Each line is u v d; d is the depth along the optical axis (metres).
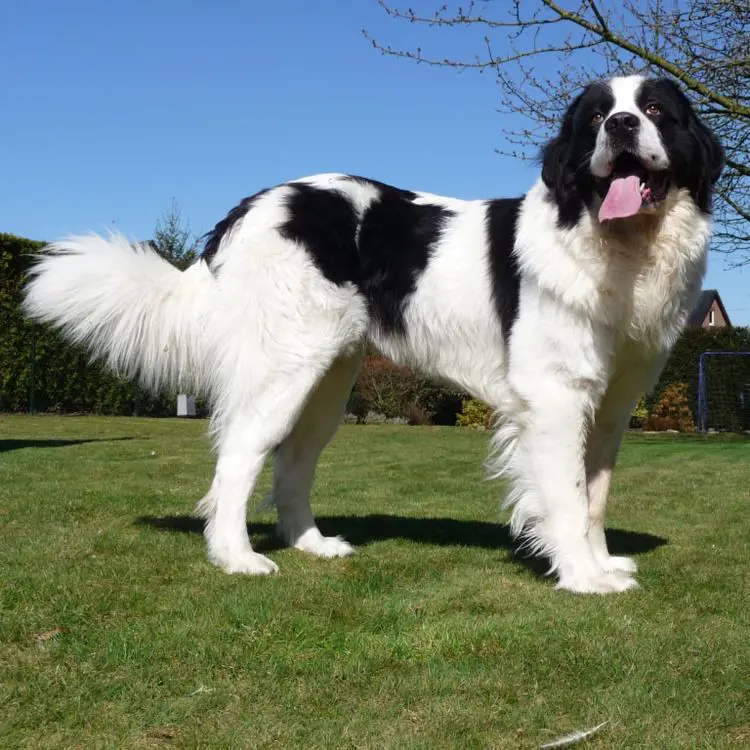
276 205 4.20
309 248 4.10
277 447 4.66
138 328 4.34
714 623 3.21
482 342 4.09
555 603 3.49
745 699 2.51
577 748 2.21
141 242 4.44
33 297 4.29
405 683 2.62
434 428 16.44
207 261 4.33
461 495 7.00
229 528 4.06
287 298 4.08
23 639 3.00
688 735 2.28
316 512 6.02
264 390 4.10
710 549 4.65
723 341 20.94
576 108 3.75
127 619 3.24
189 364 4.39
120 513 5.49
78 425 14.93
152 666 2.75
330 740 2.25
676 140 3.58
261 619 3.20
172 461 8.85
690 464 9.50
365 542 4.87
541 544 3.88
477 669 2.74
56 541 4.55
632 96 3.58
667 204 3.61
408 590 3.73
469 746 2.22
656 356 3.95
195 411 19.47
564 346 3.69
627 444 13.17
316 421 4.62
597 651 2.89
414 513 6.04
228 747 2.22
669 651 2.90
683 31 10.66
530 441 3.84
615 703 2.47
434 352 4.28
